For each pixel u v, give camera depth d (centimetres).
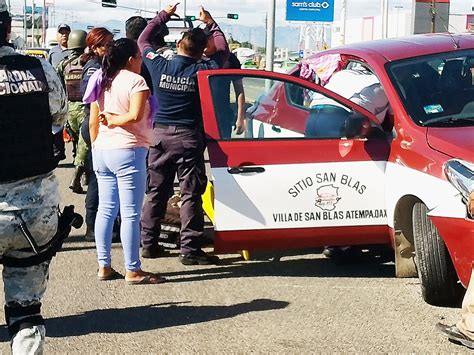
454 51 626
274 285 592
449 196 484
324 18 1531
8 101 352
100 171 587
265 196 578
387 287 582
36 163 357
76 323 507
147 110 573
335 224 579
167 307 540
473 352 453
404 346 462
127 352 456
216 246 584
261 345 466
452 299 528
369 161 579
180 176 647
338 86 643
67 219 381
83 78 692
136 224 585
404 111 570
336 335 482
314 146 584
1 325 503
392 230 573
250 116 596
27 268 369
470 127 545
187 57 627
